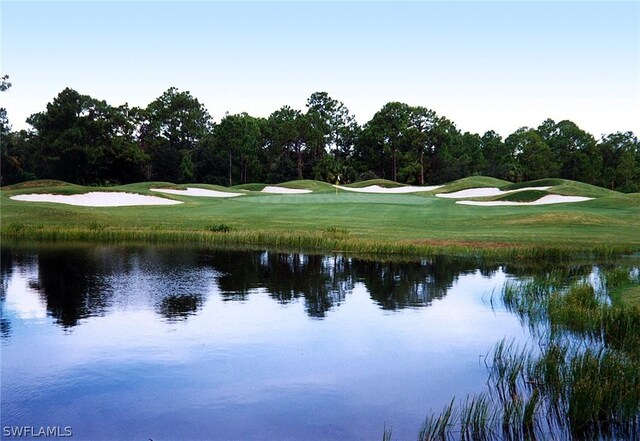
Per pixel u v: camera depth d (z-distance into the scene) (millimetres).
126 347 10930
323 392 8898
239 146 97875
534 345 11375
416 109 108188
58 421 7867
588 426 7719
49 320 12758
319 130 105625
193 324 12578
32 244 26562
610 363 9078
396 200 51406
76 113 85250
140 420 7875
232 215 38188
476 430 7594
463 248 23969
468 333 12234
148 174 94812
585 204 44031
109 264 20844
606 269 20359
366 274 19375
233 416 8055
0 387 8969
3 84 62250
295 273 19391
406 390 9016
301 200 50344
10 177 85625
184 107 109750
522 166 101562
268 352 10758
